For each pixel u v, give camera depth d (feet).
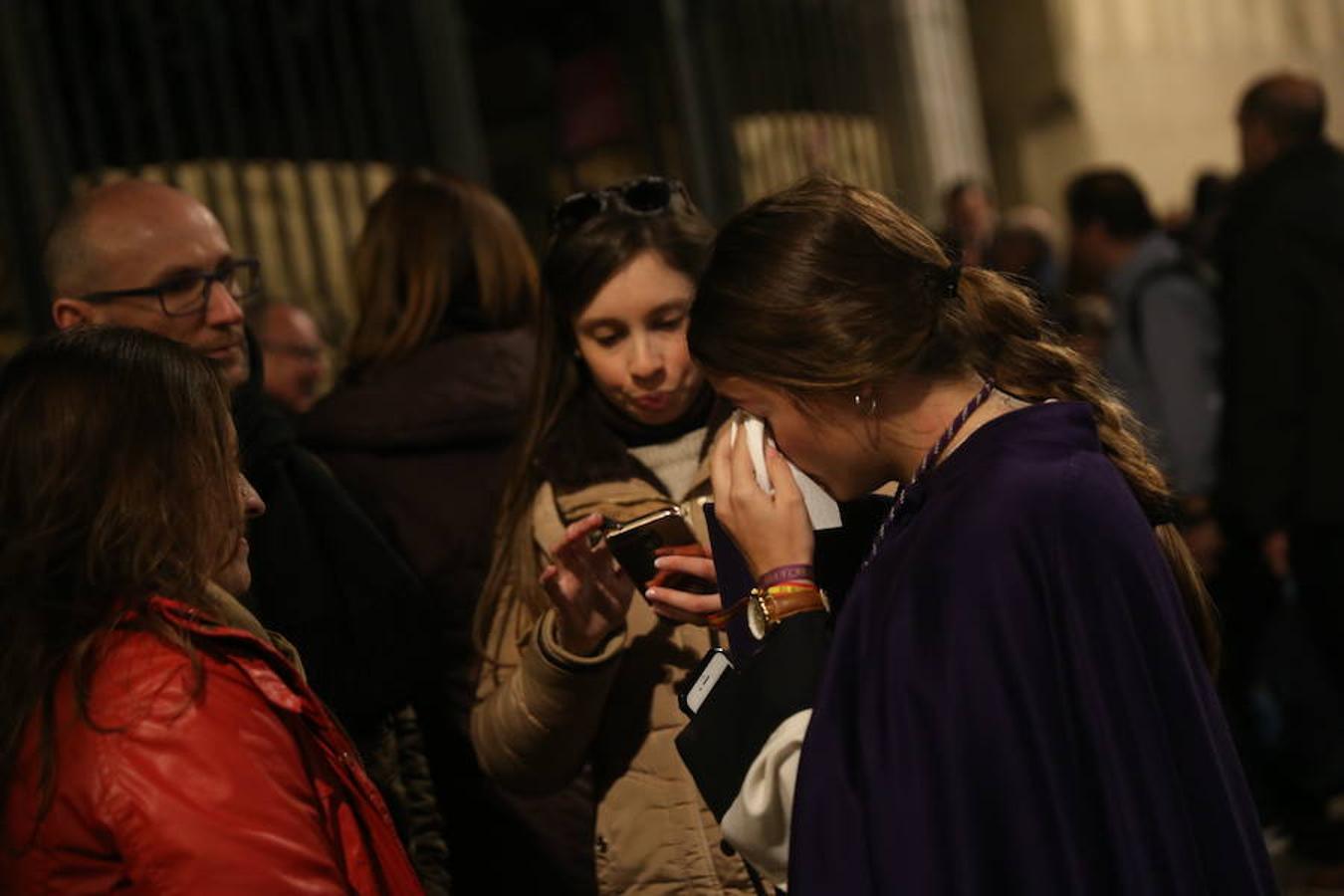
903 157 23.80
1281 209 15.05
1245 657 16.07
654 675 8.07
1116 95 30.37
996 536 5.61
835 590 6.71
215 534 6.16
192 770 5.57
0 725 5.78
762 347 5.91
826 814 5.59
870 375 5.84
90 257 8.07
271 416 8.38
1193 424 15.79
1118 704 5.53
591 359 8.27
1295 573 15.28
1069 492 5.70
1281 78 15.42
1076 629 5.54
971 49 30.42
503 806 9.41
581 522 7.61
